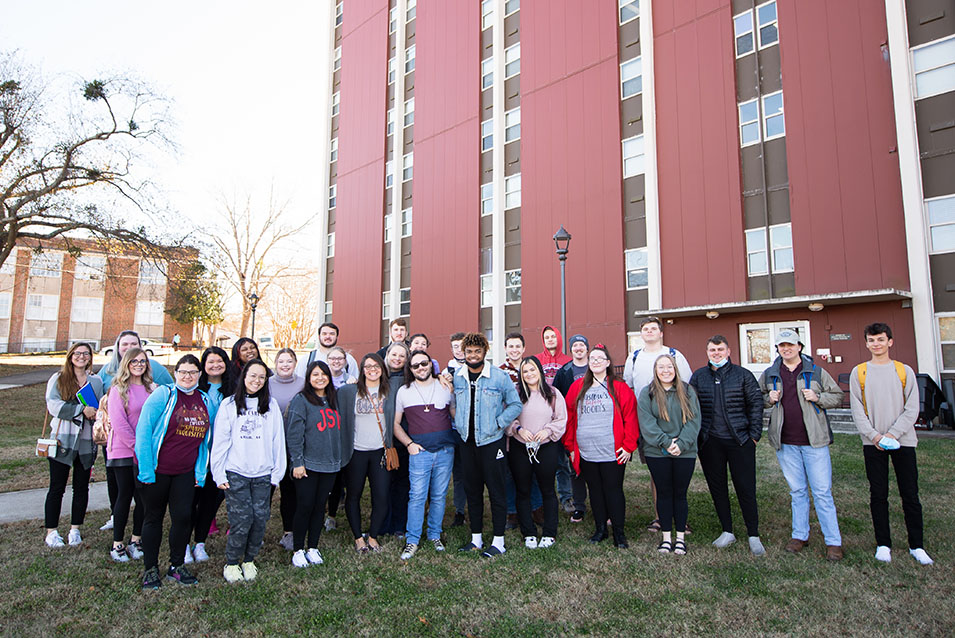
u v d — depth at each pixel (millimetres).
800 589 3914
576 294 16578
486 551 4730
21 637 3289
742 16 14195
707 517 5727
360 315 24281
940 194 11219
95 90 18141
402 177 23484
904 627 3359
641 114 15820
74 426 4996
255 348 5352
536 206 17891
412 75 23688
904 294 10969
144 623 3494
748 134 13844
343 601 3828
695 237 14352
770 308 12812
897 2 11789
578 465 5125
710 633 3355
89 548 4867
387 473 5039
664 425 4809
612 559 4562
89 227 18641
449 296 20375
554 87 17906
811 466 4633
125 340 5520
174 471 4156
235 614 3627
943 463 7398
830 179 12430
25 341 38312
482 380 4934
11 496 6742
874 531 4875
